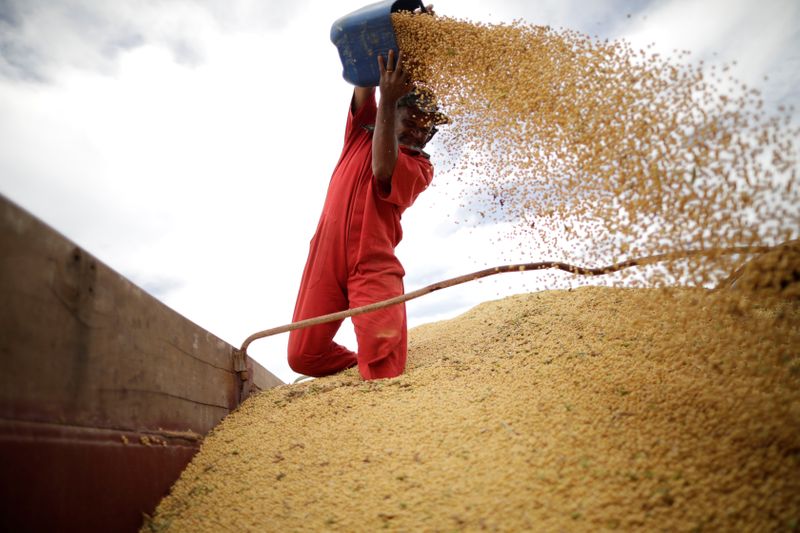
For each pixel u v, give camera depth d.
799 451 1.60
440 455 1.95
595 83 2.09
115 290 1.95
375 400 2.58
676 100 1.81
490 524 1.55
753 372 1.99
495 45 2.53
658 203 1.77
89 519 1.64
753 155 1.61
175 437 2.30
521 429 1.98
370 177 3.25
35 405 1.49
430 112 3.06
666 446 1.74
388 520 1.68
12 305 1.43
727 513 1.46
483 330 3.58
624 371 2.22
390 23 2.77
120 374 1.93
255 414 2.84
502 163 2.39
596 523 1.49
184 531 1.89
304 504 1.89
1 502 1.33
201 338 2.73
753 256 1.69
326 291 3.30
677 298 2.10
